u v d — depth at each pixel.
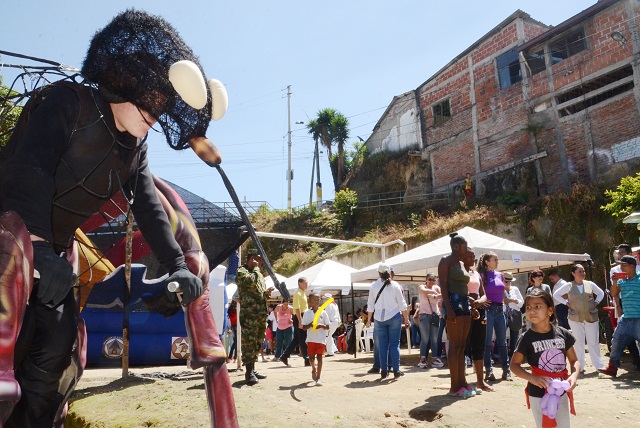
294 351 19.28
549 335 4.00
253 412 5.70
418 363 11.04
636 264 8.69
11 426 2.37
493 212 23.84
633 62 22.91
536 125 26.39
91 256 4.68
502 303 7.88
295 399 6.48
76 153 2.45
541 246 22.06
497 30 28.81
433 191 32.06
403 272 11.36
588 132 24.38
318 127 43.94
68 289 2.15
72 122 2.40
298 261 31.83
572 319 8.70
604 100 24.20
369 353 17.47
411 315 16.86
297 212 38.84
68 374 2.66
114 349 10.92
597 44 24.25
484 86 29.42
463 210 27.92
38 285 2.14
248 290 7.72
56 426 2.61
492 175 28.30
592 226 20.88
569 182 24.86
